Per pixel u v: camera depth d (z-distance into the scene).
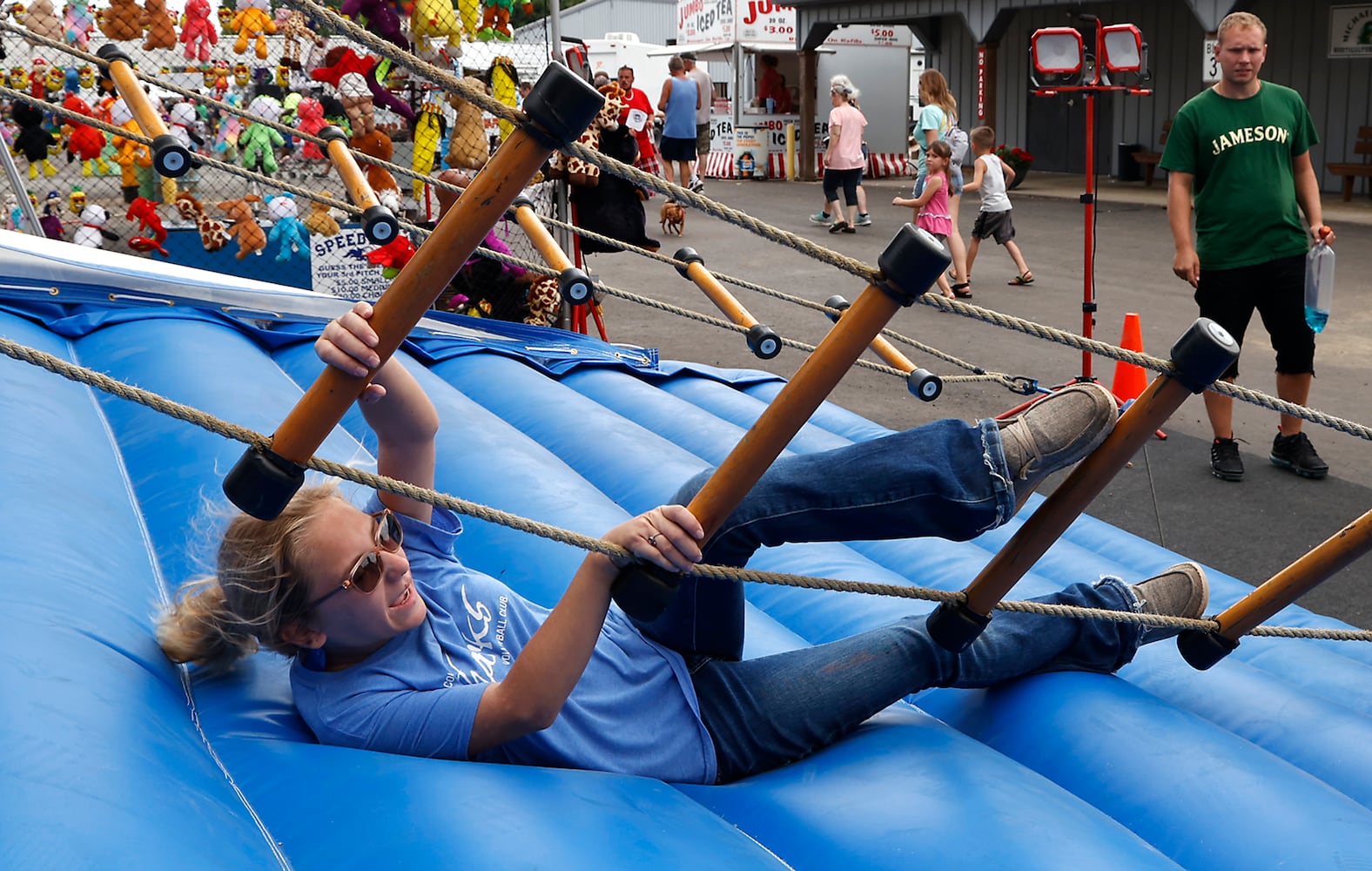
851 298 10.73
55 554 2.15
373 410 2.04
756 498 2.05
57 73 7.73
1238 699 2.71
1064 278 11.63
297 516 1.84
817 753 2.23
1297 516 5.47
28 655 1.68
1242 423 6.84
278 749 1.79
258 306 4.93
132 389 1.49
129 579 2.26
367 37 1.44
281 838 1.59
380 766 1.71
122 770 1.49
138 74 3.23
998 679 2.44
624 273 11.79
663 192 1.53
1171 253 13.09
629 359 5.87
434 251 1.49
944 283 10.85
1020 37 22.38
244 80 7.20
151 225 7.65
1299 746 2.53
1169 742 2.25
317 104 6.69
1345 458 6.27
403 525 2.06
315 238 7.24
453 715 1.82
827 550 3.52
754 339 3.77
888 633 2.33
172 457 3.04
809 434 5.02
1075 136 21.88
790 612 3.14
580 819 1.66
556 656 1.81
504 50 7.20
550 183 7.12
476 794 1.65
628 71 9.27
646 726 2.07
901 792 1.96
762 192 19.42
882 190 19.83
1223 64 5.71
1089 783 2.21
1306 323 5.82
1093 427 1.92
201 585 2.02
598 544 1.76
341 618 1.84
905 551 3.62
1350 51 17.72
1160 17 20.05
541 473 3.46
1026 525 2.04
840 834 1.85
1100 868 1.75
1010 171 11.05
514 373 5.04
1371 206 16.58
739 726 2.17
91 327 4.36
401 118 7.13
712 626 2.16
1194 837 2.02
